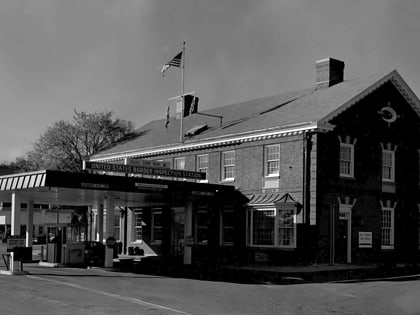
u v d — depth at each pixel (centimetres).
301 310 1566
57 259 3095
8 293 1755
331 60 3778
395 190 3559
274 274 2720
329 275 2694
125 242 4431
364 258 3328
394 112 3616
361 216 3344
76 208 5788
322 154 3188
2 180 2847
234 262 3478
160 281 2281
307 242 3139
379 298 1850
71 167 6519
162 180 2980
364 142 3412
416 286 2219
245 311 1514
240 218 3503
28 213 3431
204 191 3231
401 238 3559
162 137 4447
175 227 4059
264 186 3403
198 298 1762
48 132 6631
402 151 3641
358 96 3334
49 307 1474
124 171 3066
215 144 3756
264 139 3438
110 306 1512
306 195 3169
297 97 3853
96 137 6719
